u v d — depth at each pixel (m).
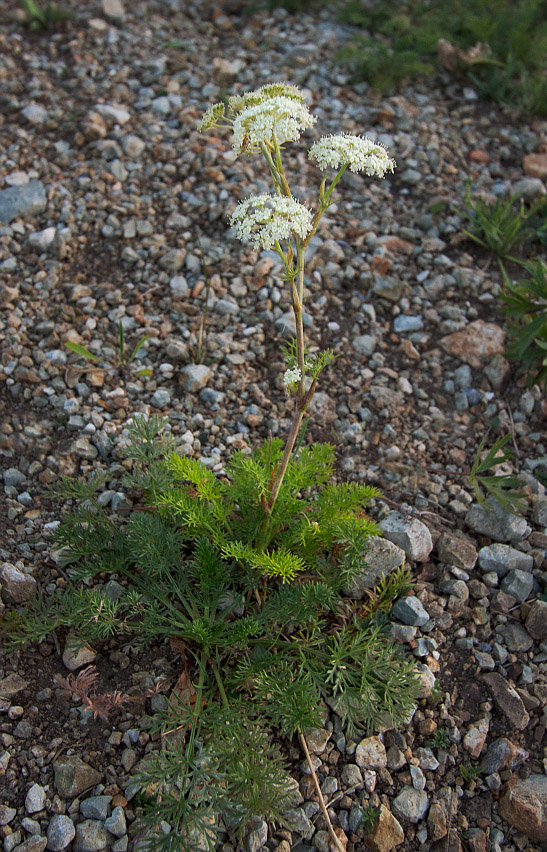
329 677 0.60
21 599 0.66
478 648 0.67
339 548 0.68
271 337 0.84
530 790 0.60
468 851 0.59
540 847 0.59
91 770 0.58
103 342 0.81
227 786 0.57
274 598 0.63
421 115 1.07
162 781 0.58
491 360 0.83
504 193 0.98
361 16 1.21
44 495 0.68
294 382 0.57
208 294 0.84
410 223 0.95
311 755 0.60
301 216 0.52
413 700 0.62
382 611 0.67
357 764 0.61
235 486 0.66
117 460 0.74
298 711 0.57
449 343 0.85
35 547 0.69
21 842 0.56
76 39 1.12
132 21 1.17
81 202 0.92
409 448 0.78
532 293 0.83
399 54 1.10
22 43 1.10
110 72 1.07
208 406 0.78
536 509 0.74
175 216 0.92
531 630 0.67
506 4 1.22
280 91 0.55
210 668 0.63
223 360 0.81
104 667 0.63
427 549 0.70
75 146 0.97
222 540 0.64
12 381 0.78
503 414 0.81
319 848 0.57
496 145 1.05
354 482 0.73
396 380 0.82
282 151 0.99
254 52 1.15
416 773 0.61
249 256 0.89
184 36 1.17
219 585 0.64
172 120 1.02
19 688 0.61
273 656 0.61
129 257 0.88
